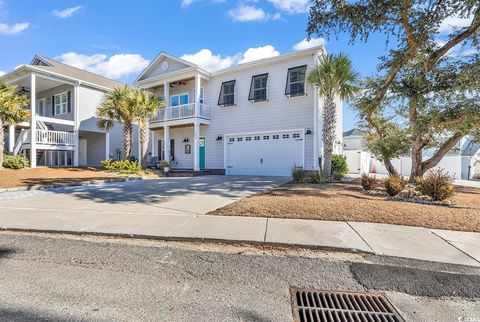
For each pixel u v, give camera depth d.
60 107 20.17
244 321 2.32
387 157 11.88
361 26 8.33
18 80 17.28
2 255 3.77
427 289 2.88
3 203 7.33
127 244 4.24
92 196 8.45
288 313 2.46
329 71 11.20
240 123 16.91
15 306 2.51
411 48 8.64
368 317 2.42
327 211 5.98
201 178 14.42
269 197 7.69
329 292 2.83
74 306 2.52
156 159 18.95
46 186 10.26
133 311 2.44
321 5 8.16
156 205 7.01
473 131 9.52
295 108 15.06
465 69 8.60
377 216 5.60
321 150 14.77
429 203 7.02
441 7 7.75
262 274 3.22
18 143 17.59
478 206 6.70
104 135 21.17
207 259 3.65
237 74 17.08
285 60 15.31
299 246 4.04
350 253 3.84
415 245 4.05
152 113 17.02
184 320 2.31
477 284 2.97
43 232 4.82
